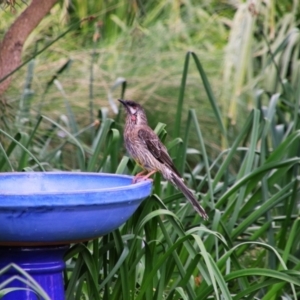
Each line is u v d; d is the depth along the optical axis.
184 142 10.37
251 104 14.86
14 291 7.83
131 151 9.77
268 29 15.80
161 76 15.08
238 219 10.70
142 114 9.91
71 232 7.16
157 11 16.88
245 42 14.28
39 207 6.79
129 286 8.59
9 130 12.30
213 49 16.22
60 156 11.73
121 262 8.25
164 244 9.58
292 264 10.22
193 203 9.16
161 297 8.58
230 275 8.31
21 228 6.98
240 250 9.98
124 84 11.71
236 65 14.24
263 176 10.07
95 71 14.91
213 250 9.87
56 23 15.41
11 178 8.41
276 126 11.79
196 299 8.41
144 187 7.57
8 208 6.76
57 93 14.31
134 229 8.86
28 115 13.02
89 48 15.93
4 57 10.31
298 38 14.81
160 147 9.51
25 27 10.30
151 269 8.53
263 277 9.59
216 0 17.19
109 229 7.50
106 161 9.96
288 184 9.88
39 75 14.53
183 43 16.59
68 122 13.63
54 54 15.41
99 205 7.02
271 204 9.81
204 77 10.91
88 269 8.33
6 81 10.36
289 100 12.77
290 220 10.10
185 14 16.98
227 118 14.68
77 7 16.11
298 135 10.05
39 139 13.34
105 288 8.55
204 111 14.73
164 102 14.91
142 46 15.87
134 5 14.01
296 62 14.65
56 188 8.45
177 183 9.34
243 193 9.91
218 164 13.81
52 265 7.89
